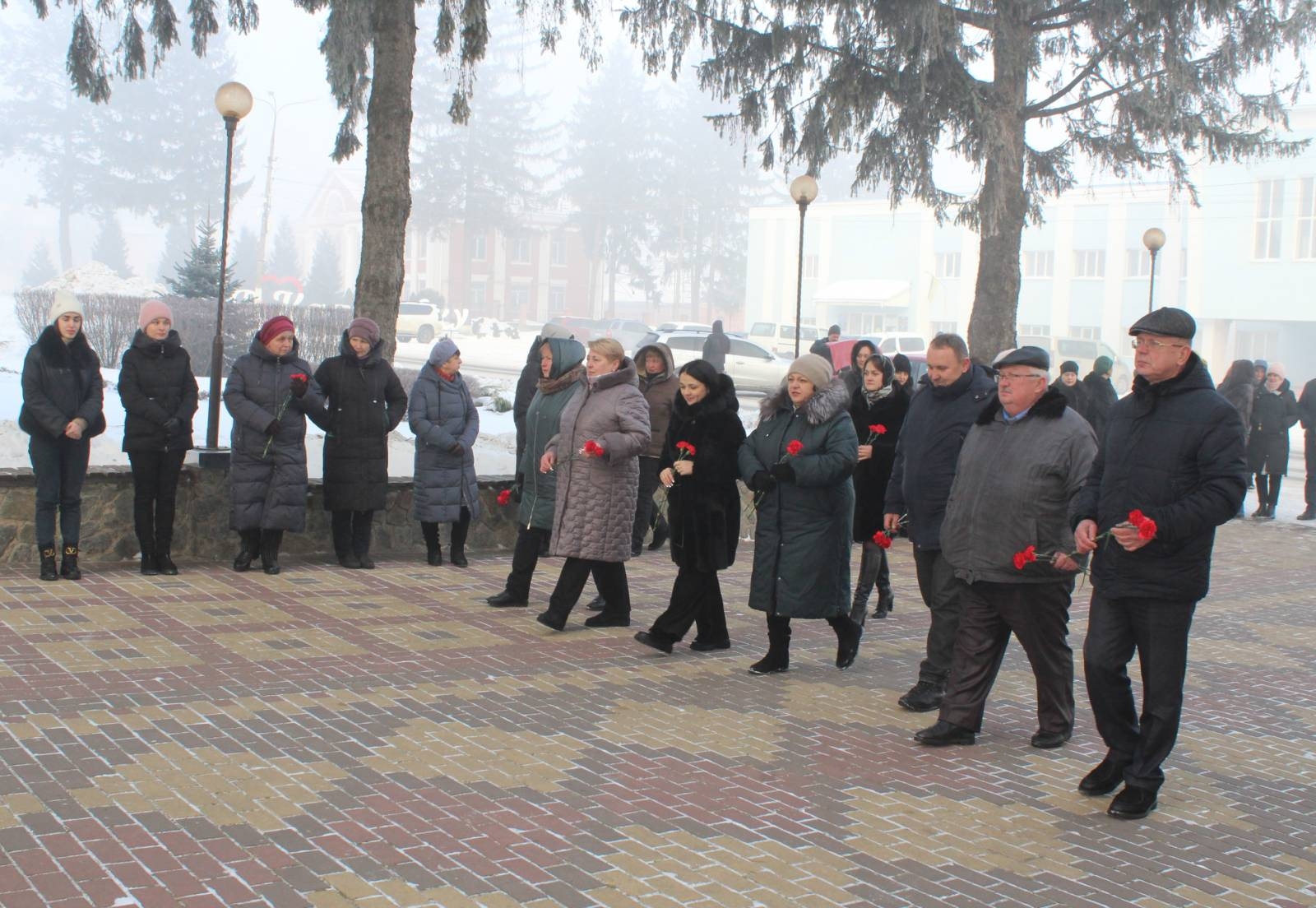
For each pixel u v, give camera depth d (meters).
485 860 4.47
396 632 7.95
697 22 18.89
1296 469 25.45
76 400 8.73
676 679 7.27
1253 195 44.22
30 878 4.09
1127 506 5.22
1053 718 6.30
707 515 7.57
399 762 5.50
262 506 9.54
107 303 25.67
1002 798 5.50
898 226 59.22
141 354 9.13
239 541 10.30
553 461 8.16
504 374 36.41
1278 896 4.59
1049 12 20.00
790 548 7.30
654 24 18.47
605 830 4.84
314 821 4.75
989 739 6.41
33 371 8.59
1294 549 14.87
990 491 5.98
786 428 7.27
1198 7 18.55
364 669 7.01
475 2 14.59
